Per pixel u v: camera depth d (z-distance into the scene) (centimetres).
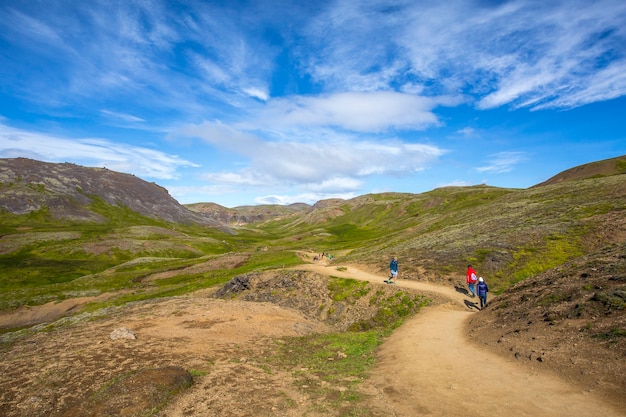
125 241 11138
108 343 1772
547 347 1330
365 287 3375
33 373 1356
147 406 1070
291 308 3178
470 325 2038
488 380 1177
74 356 1556
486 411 957
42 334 2225
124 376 1252
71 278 7625
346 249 9606
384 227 15362
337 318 3078
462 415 948
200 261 7925
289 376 1409
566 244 3503
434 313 2506
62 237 11012
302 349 1903
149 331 2053
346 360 1655
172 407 1089
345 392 1198
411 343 1805
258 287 4088
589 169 8856
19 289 6134
